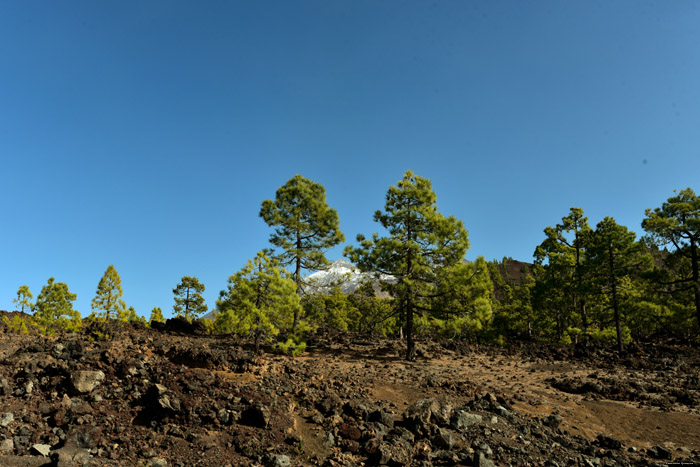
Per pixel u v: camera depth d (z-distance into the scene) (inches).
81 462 331.3
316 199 1293.1
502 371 946.7
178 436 398.0
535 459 443.5
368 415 494.9
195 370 513.3
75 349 535.2
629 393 760.3
